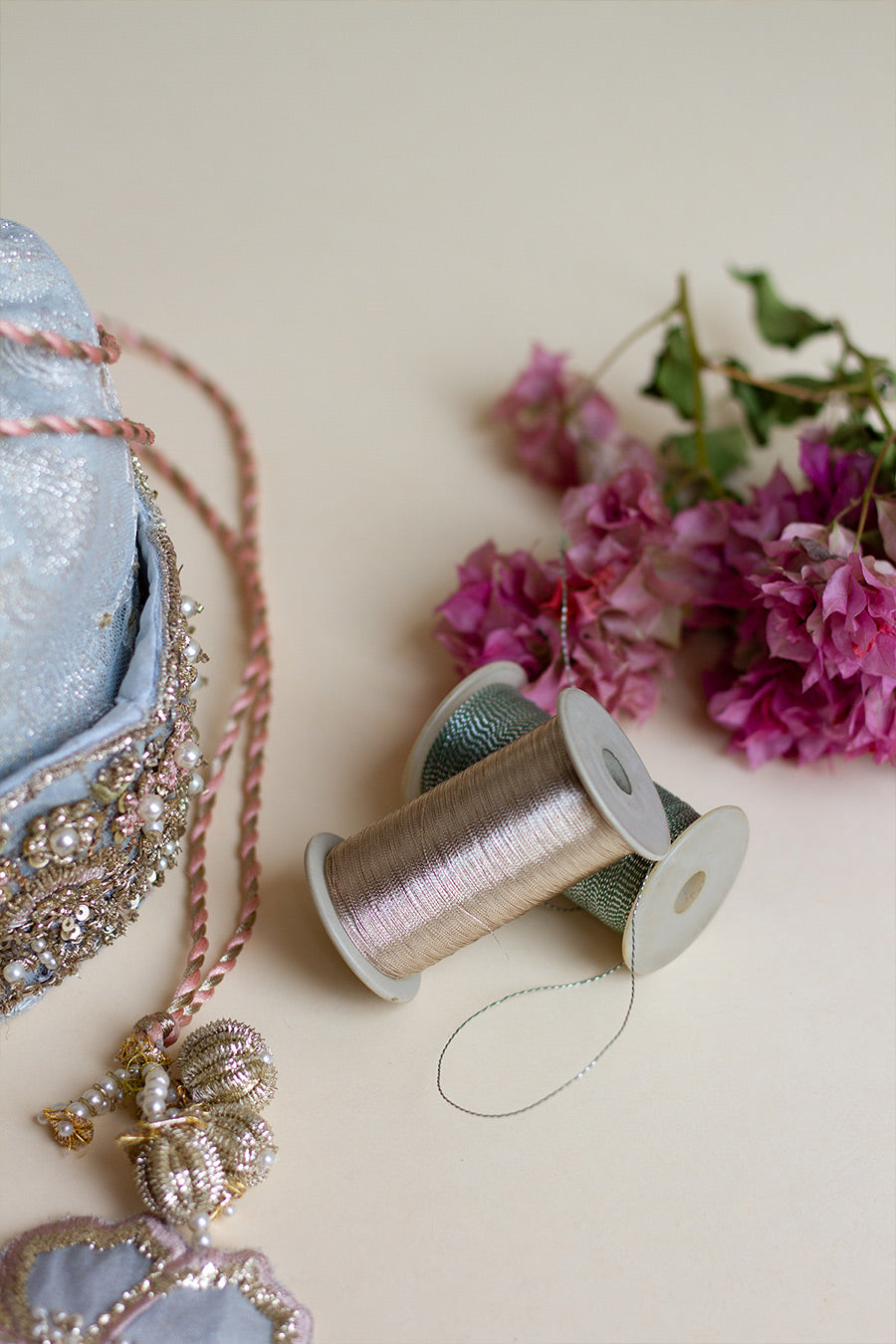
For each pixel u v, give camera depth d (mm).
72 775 441
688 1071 485
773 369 687
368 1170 460
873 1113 481
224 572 604
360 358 688
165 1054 477
